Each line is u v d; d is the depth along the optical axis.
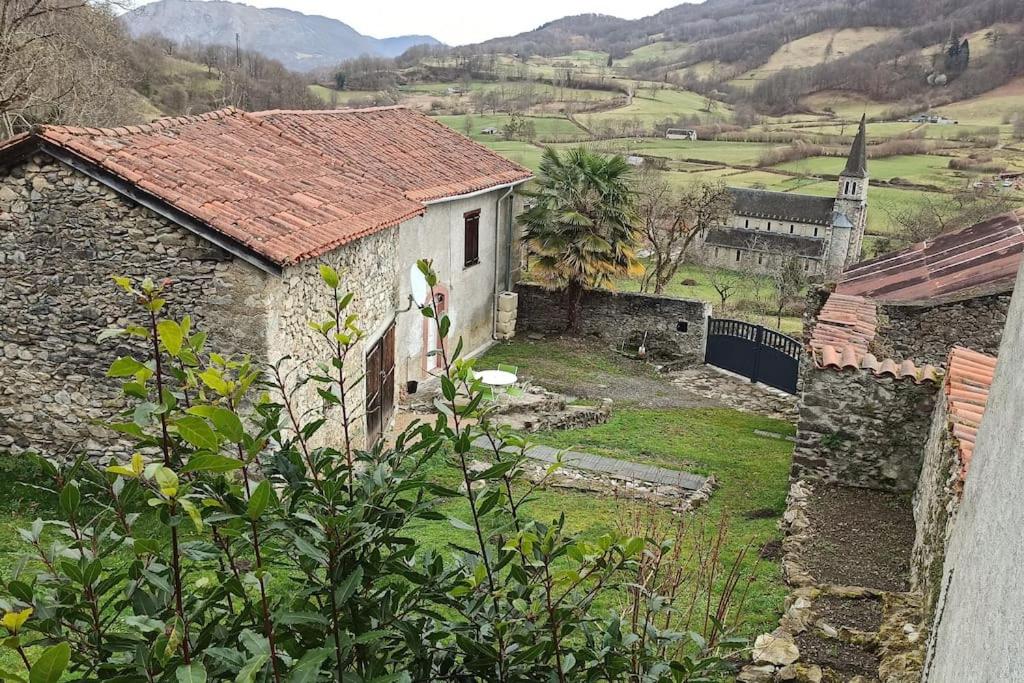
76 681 2.81
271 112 14.43
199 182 9.51
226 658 2.79
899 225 44.44
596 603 6.44
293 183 11.04
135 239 9.08
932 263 15.07
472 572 3.62
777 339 20.14
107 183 8.92
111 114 28.20
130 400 9.57
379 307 12.70
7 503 9.27
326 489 3.17
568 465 12.69
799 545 8.61
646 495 11.45
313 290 10.00
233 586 3.00
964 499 4.82
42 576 3.10
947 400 8.30
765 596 7.83
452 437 3.45
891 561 8.27
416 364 16.98
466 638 3.38
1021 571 2.80
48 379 9.77
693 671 3.53
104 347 9.54
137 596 3.03
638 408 17.41
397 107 20.44
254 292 8.91
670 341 21.94
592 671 3.47
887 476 10.09
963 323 13.12
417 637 3.22
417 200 15.06
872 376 9.99
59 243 9.27
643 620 4.95
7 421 9.97
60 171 9.05
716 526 10.22
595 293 22.47
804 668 6.03
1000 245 14.91
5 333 9.69
